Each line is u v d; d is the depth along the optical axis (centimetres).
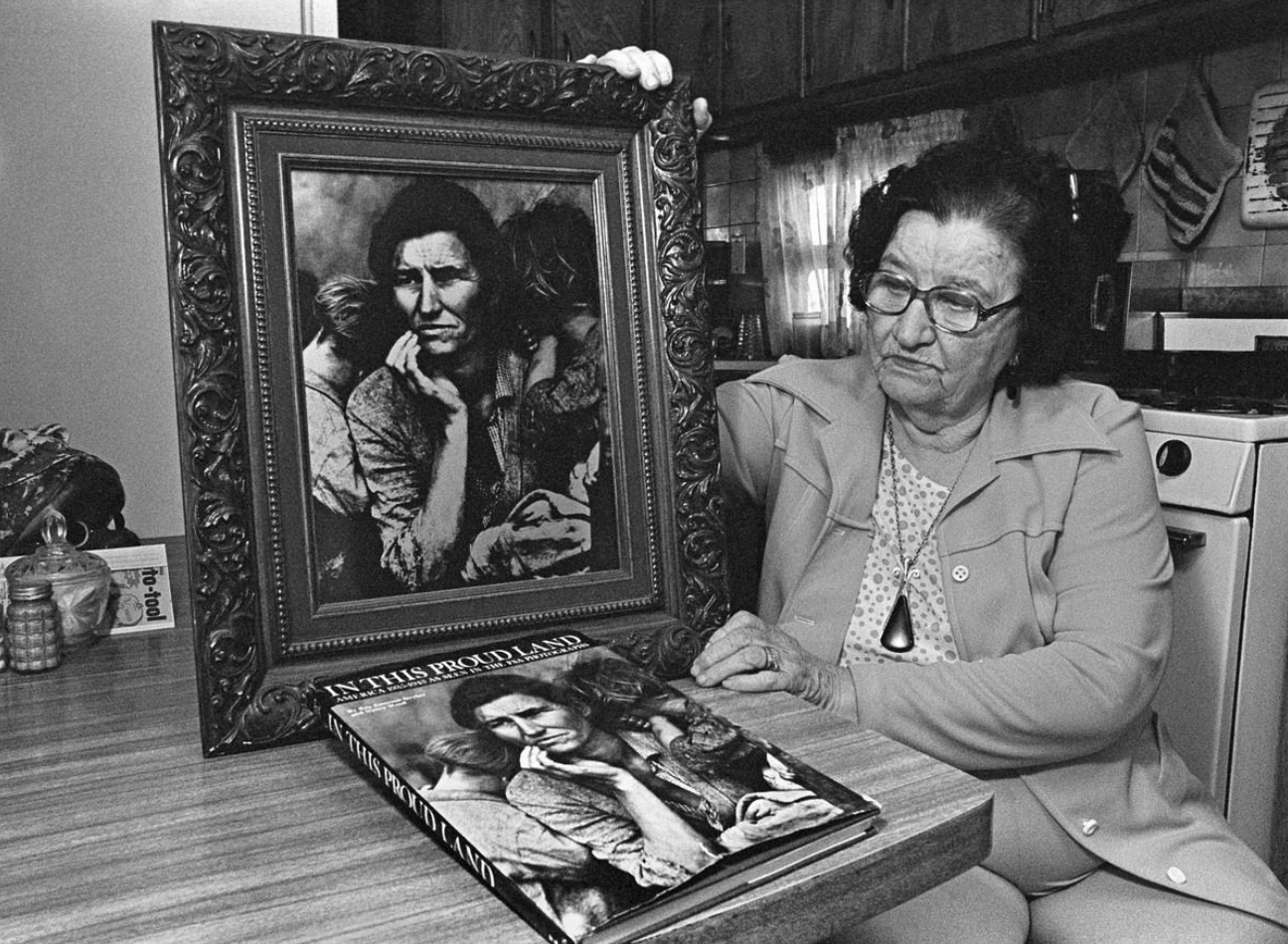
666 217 103
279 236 87
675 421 103
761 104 340
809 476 141
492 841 64
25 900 64
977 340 127
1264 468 192
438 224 94
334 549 89
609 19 365
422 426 93
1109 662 124
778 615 146
